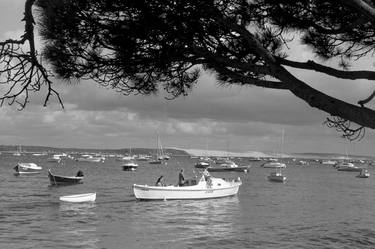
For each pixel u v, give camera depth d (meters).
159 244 30.23
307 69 5.65
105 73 5.83
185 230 35.44
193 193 50.31
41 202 50.75
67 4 5.29
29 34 5.63
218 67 5.79
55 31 5.60
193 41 5.47
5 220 38.53
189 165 183.62
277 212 47.22
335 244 30.64
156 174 115.81
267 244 30.41
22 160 190.50
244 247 29.44
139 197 50.25
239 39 5.71
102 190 66.69
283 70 5.21
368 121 4.93
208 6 5.09
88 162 192.62
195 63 5.84
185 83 6.35
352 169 164.88
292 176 125.12
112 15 5.32
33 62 5.73
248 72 6.09
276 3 5.48
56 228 35.19
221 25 5.27
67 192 62.44
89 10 5.31
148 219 40.25
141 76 6.02
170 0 5.12
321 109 5.15
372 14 4.45
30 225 36.25
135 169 129.12
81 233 33.44
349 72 5.56
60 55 5.68
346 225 39.28
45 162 176.00
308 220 42.06
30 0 5.48
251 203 53.91
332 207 53.72
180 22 5.26
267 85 5.56
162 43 5.49
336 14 5.78
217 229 36.12
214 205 50.28
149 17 5.20
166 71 5.93
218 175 118.00
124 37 5.39
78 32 5.50
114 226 36.62
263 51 5.16
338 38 6.52
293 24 5.75
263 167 170.75
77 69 5.75
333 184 95.62
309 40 6.56
